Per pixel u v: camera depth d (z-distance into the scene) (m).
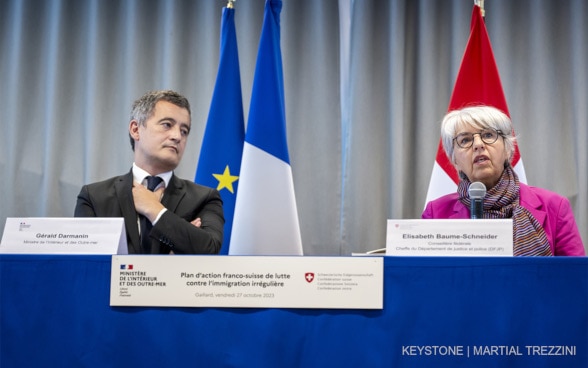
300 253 2.61
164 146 2.11
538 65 3.61
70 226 1.61
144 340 1.47
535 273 1.45
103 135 3.70
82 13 3.83
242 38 3.74
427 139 3.58
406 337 1.44
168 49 3.72
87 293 1.49
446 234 1.57
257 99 2.80
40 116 3.75
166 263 1.49
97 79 3.71
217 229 2.08
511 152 2.24
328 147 3.64
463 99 2.99
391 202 3.52
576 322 1.43
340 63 3.74
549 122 3.57
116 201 2.04
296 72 3.72
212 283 1.47
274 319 1.46
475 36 3.06
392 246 1.58
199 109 3.69
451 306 1.45
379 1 3.74
